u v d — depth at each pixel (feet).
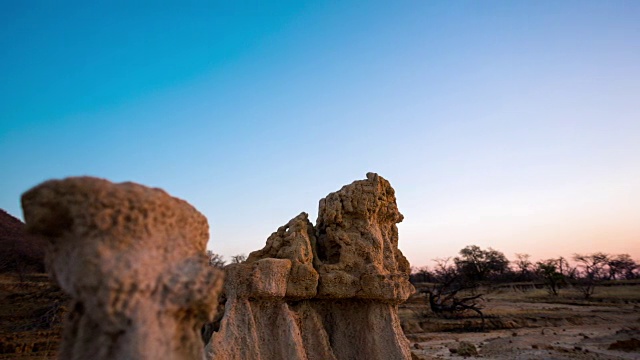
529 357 58.90
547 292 201.77
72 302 14.60
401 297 36.22
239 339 30.17
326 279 34.81
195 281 14.69
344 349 35.53
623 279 254.06
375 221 39.29
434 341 86.38
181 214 15.51
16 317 94.02
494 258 219.82
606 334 89.25
